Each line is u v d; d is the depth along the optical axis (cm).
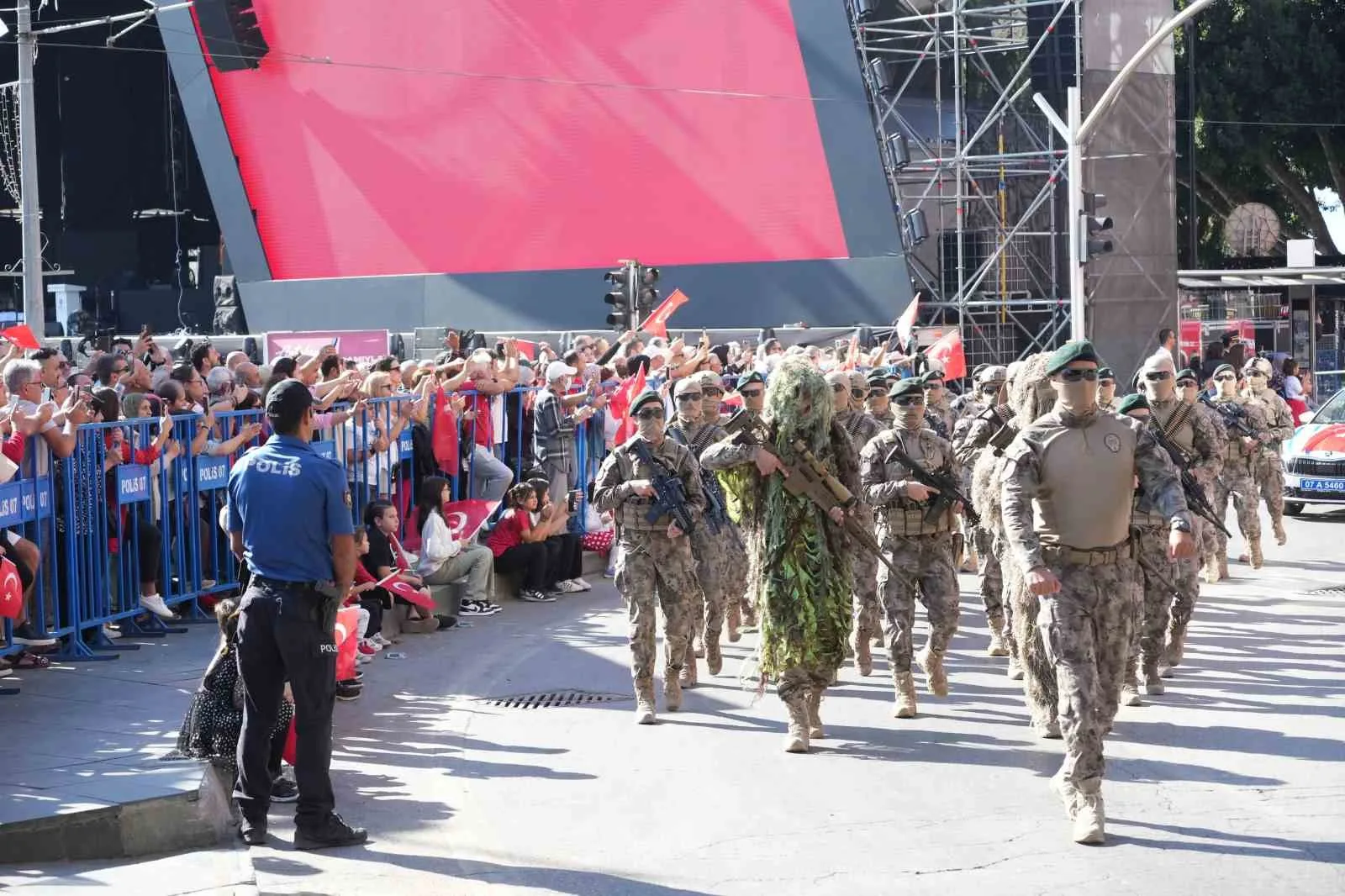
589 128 3609
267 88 3806
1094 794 723
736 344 2498
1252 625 1322
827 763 882
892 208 3441
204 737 794
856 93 3406
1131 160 3678
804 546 899
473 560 1438
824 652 903
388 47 3725
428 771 881
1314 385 3931
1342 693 1049
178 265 4466
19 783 751
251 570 730
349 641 1070
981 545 1195
